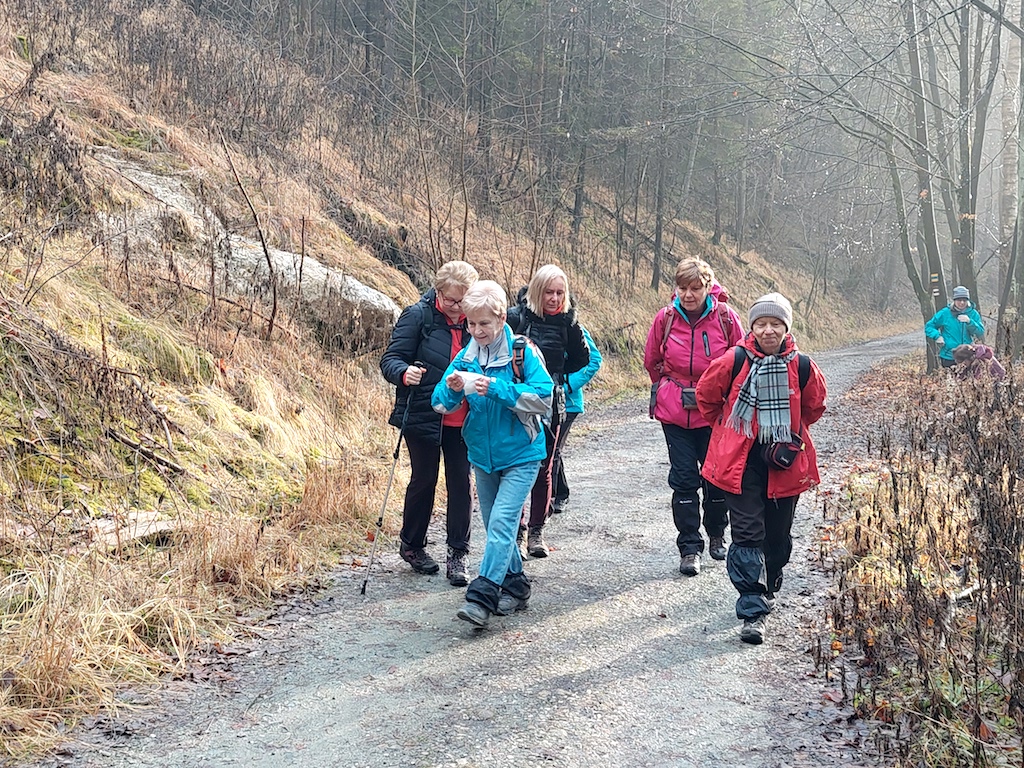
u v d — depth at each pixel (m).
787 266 36.12
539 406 4.41
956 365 11.60
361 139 16.19
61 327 6.45
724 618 4.62
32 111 8.95
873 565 5.04
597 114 24.73
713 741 3.29
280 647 4.16
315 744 3.24
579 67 24.33
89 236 7.89
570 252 19.84
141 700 3.55
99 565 4.34
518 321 5.62
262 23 18.58
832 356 24.66
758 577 4.30
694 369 5.33
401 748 3.21
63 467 5.32
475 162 18.44
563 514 6.90
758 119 31.25
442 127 17.89
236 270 9.24
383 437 8.63
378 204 14.20
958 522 5.02
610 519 6.73
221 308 8.45
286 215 11.39
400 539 5.49
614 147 22.72
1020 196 14.46
